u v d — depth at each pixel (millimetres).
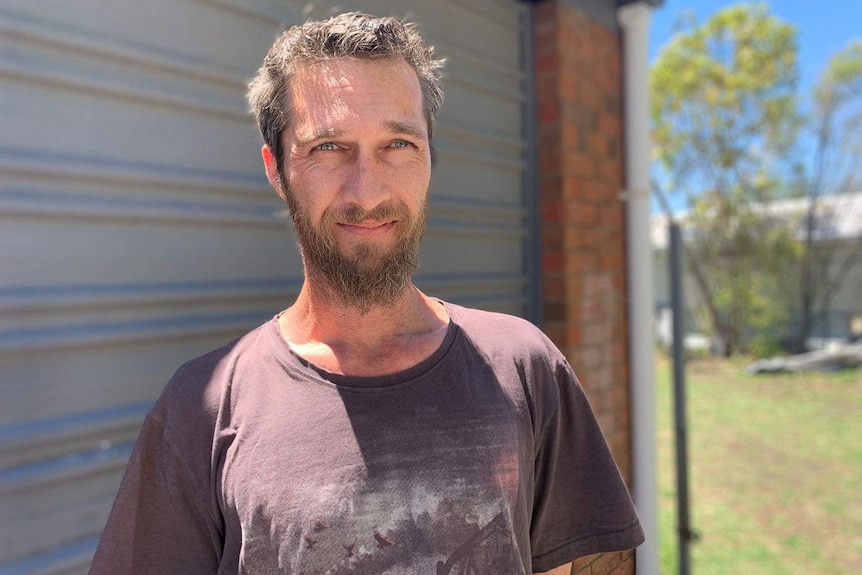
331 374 953
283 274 1921
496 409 967
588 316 2734
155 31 1626
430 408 942
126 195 1565
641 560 2850
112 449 1542
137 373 1595
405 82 952
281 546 854
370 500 874
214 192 1747
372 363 988
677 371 3004
